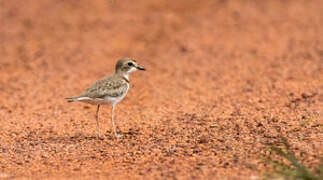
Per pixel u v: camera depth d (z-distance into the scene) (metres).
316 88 19.67
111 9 39.53
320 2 38.16
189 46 30.16
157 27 34.69
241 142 13.50
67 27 35.59
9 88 23.69
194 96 20.75
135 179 10.98
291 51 27.41
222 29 33.19
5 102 21.11
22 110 19.70
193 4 39.34
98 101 14.76
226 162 11.77
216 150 12.94
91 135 15.66
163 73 25.45
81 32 34.50
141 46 31.28
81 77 25.44
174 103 19.75
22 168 12.38
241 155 12.30
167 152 13.14
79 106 20.06
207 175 10.97
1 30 35.03
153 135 15.13
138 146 14.01
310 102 17.64
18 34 34.28
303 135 13.56
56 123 17.44
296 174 10.56
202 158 12.33
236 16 35.66
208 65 26.25
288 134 13.84
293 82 21.22
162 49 30.30
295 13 35.69
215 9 37.75
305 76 22.11
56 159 13.12
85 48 31.11
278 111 16.77
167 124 16.33
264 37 30.80
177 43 31.11
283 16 35.16
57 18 37.50
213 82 23.00
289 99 18.53
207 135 14.55
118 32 34.16
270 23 33.75
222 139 13.94
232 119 16.20
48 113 19.05
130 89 22.67
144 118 17.55
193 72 25.19
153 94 21.56
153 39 32.41
